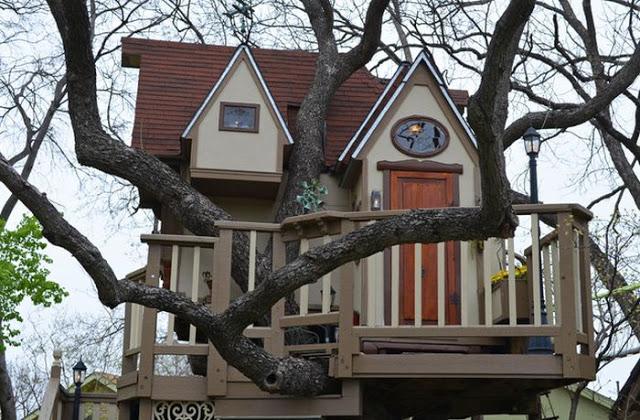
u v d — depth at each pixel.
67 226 6.94
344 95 13.22
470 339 9.56
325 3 13.17
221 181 11.41
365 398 9.52
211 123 11.41
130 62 13.66
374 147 10.90
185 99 12.64
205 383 9.13
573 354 8.42
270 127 11.52
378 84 13.68
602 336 10.33
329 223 8.88
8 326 15.25
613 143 16.77
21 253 14.13
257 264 10.70
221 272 9.16
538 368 8.49
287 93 13.09
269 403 8.91
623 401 11.12
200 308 7.68
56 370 12.44
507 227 6.79
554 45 15.19
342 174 11.68
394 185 10.82
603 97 13.91
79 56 9.22
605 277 11.26
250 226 9.26
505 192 6.54
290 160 11.88
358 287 10.15
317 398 8.77
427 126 11.02
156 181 10.41
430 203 10.82
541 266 9.52
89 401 12.95
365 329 8.62
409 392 9.73
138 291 7.46
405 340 9.41
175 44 13.46
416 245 8.78
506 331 8.48
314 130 12.02
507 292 9.66
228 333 7.75
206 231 10.40
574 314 8.47
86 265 6.95
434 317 10.35
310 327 10.88
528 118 14.34
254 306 7.59
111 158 10.09
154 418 9.14
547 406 16.56
